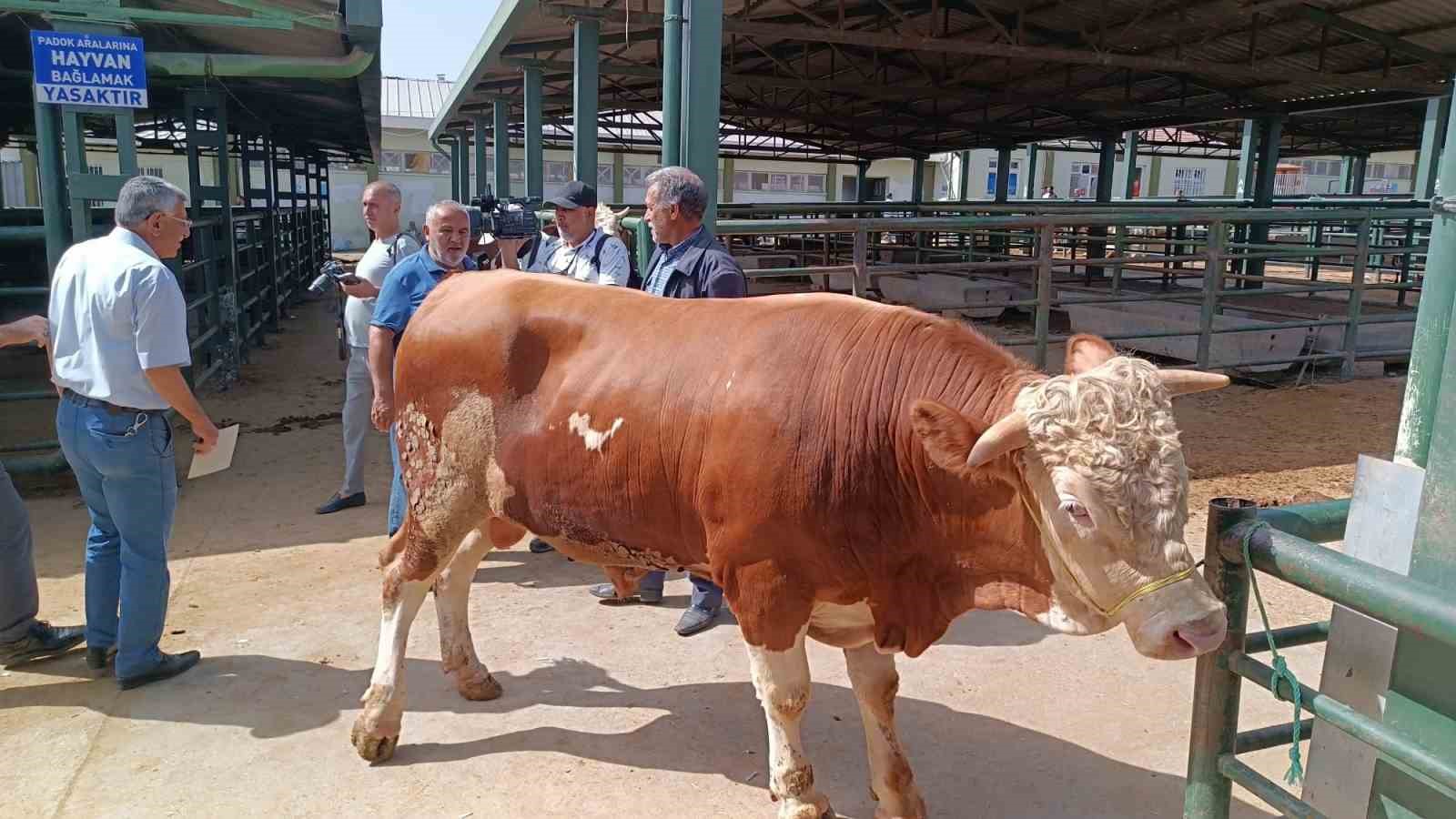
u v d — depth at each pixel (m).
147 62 6.64
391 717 3.44
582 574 5.34
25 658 4.19
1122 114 18.75
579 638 4.51
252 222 12.88
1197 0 12.10
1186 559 2.24
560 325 3.24
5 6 5.86
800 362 2.80
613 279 5.12
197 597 4.88
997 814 3.19
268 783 3.33
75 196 6.30
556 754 3.53
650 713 3.83
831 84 15.38
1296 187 43.53
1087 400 2.28
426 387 3.45
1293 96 15.87
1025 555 2.54
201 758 3.48
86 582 4.04
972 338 2.80
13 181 26.28
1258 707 3.89
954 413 2.40
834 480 2.70
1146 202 18.03
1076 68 16.00
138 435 3.75
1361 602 1.96
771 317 2.97
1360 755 2.31
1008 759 3.50
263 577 5.14
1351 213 9.91
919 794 3.09
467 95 15.62
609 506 3.11
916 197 25.38
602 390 3.08
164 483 3.88
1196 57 14.53
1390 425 8.20
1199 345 9.77
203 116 13.60
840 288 17.73
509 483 3.30
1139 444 2.23
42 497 6.57
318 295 19.55
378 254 5.97
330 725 3.71
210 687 3.99
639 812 3.19
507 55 13.38
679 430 2.92
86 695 3.92
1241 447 7.53
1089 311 12.40
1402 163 43.62
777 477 2.73
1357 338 10.49
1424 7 11.27
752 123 23.84
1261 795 2.29
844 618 2.97
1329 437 7.82
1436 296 2.84
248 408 9.28
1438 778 1.85
